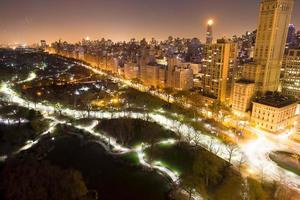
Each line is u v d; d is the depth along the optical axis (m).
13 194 100.75
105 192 133.88
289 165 155.50
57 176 115.19
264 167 152.62
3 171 115.06
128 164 161.12
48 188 107.62
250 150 174.12
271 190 130.62
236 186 132.50
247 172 146.75
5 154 156.62
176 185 137.50
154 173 151.75
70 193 108.69
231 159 160.00
